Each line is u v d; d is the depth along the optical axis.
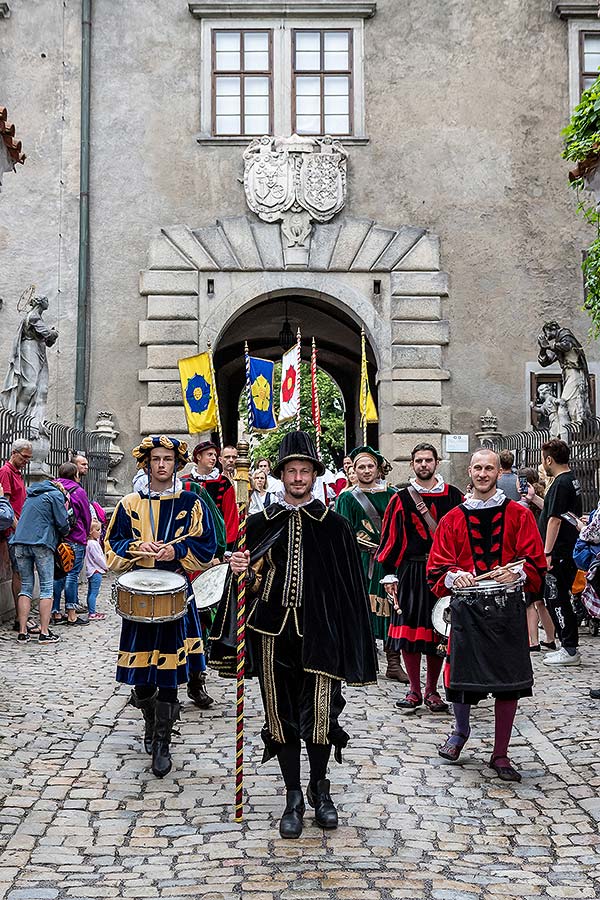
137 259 17.97
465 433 17.92
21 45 18.19
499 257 18.08
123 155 18.09
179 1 18.30
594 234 18.12
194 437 17.69
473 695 6.63
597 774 6.37
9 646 10.90
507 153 18.19
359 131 18.17
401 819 5.58
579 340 18.03
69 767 6.48
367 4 18.12
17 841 5.25
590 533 8.60
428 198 18.11
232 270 17.88
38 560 11.24
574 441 13.13
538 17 18.31
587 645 11.04
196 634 6.72
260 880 4.72
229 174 18.06
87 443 16.22
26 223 17.97
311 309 22.20
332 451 38.59
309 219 17.89
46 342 14.02
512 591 6.46
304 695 5.46
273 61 18.23
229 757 6.78
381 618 9.38
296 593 5.45
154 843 5.23
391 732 7.47
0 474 11.61
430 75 18.27
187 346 17.81
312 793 5.57
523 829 5.47
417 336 17.92
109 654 10.50
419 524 8.20
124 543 6.57
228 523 9.27
